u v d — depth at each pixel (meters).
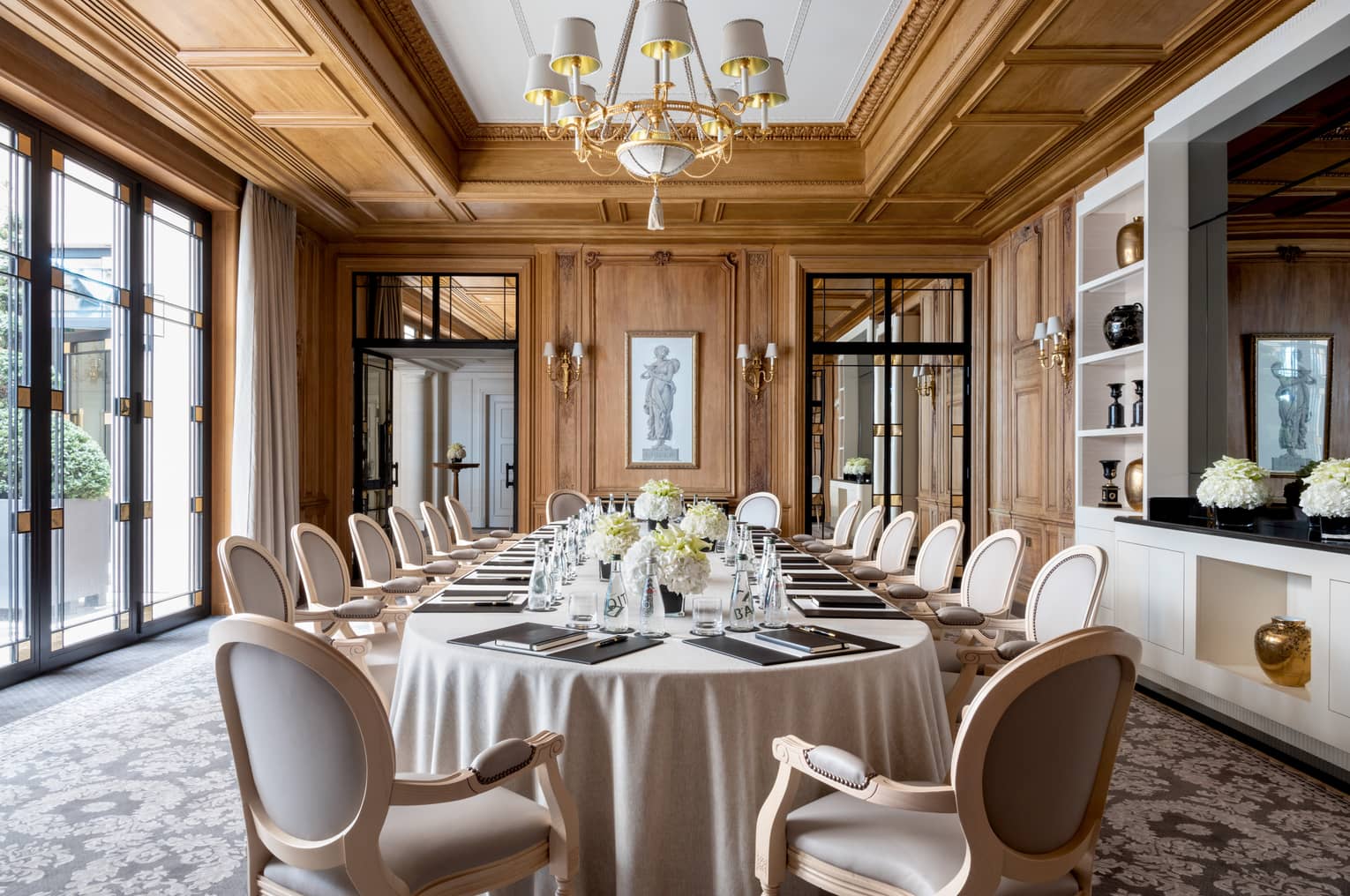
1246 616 4.18
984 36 4.32
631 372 7.98
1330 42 3.68
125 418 5.30
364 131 5.54
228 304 6.28
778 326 8.02
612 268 8.00
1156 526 4.50
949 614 3.44
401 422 14.24
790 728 2.07
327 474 7.89
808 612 2.79
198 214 6.09
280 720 1.58
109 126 4.84
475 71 5.74
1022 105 5.07
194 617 6.04
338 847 1.54
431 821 1.79
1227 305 4.49
